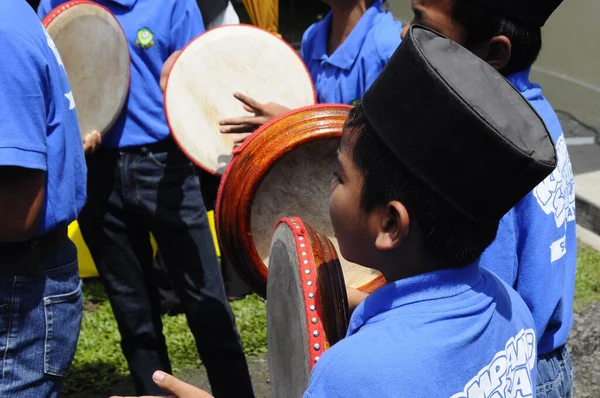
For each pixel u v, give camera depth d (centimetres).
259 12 496
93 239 300
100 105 281
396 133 109
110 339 374
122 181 290
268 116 238
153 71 290
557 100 638
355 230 117
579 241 455
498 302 121
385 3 281
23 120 184
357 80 246
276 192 193
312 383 108
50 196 201
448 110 105
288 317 135
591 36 614
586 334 362
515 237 159
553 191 162
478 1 159
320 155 194
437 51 112
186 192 293
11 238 194
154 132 287
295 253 131
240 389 302
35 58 189
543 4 162
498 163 106
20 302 203
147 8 288
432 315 110
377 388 103
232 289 394
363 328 112
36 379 210
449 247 112
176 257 297
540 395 173
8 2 190
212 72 268
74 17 273
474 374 110
